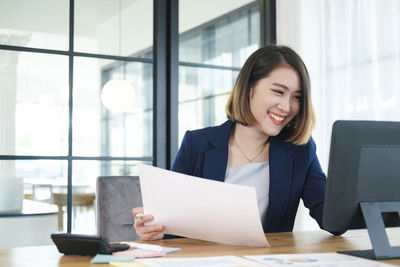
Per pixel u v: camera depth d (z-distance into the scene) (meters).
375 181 1.14
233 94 1.61
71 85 3.12
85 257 1.11
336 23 3.29
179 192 1.25
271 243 1.32
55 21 3.10
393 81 2.89
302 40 3.54
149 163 3.34
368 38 3.06
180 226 1.28
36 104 3.04
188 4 3.48
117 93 3.26
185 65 3.45
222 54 3.58
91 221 3.15
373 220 1.12
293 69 1.50
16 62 3.00
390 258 1.09
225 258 1.07
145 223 1.31
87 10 3.19
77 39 3.16
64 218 3.08
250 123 1.59
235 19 3.64
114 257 1.06
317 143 3.38
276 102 1.50
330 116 3.31
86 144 3.16
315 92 3.47
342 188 1.14
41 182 3.03
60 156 3.08
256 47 3.71
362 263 1.02
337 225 1.16
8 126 2.96
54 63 3.09
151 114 3.36
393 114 2.88
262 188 1.62
